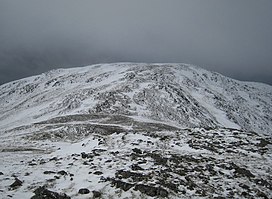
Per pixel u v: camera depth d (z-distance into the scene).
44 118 66.00
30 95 114.56
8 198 11.22
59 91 102.88
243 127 80.25
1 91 140.12
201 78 116.69
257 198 12.54
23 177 14.34
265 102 136.00
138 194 11.96
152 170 15.03
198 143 22.36
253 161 18.23
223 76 145.00
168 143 22.44
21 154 25.58
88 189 12.41
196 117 68.94
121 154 18.78
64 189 12.66
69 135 41.44
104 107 63.91
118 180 13.25
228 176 15.05
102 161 17.19
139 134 25.08
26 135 42.97
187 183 13.50
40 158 21.02
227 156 19.28
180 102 73.06
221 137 24.44
